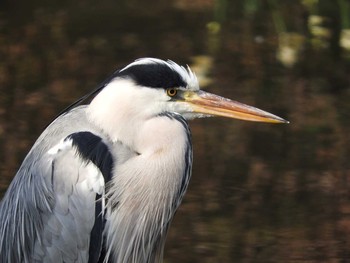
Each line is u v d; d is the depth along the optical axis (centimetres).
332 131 1332
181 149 870
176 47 1549
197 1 1744
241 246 1089
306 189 1205
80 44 1555
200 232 1113
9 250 900
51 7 1689
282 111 1375
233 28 1639
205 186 1209
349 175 1231
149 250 898
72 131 874
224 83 1444
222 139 1317
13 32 1589
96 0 1730
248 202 1177
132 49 1538
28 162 897
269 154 1282
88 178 851
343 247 1091
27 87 1425
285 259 1068
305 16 1686
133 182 860
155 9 1698
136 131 862
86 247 865
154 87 857
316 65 1516
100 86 888
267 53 1551
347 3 1630
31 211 876
